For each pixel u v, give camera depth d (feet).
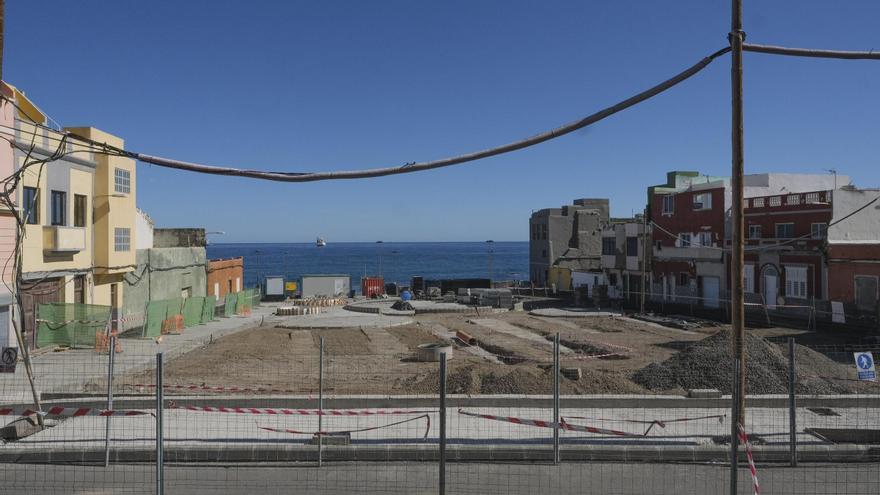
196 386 51.65
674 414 43.06
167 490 29.89
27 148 68.13
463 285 208.74
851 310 104.42
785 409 44.96
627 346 87.51
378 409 44.52
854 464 34.47
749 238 131.54
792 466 33.91
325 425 39.60
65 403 44.32
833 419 42.04
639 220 172.86
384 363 70.59
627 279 171.83
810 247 115.65
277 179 26.40
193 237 142.92
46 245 74.18
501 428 39.11
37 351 69.21
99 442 35.40
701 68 27.78
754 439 37.19
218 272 151.23
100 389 50.14
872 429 38.70
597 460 34.96
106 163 88.58
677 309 140.87
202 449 34.68
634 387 51.19
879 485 31.09
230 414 42.34
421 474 32.48
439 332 104.63
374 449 35.01
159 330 90.84
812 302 113.80
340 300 168.66
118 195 91.09
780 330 104.94
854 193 112.57
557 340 34.04
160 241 141.69
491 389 49.88
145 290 107.24
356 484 30.91
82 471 32.60
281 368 66.08
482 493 29.73
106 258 88.58
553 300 175.22
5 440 35.91
